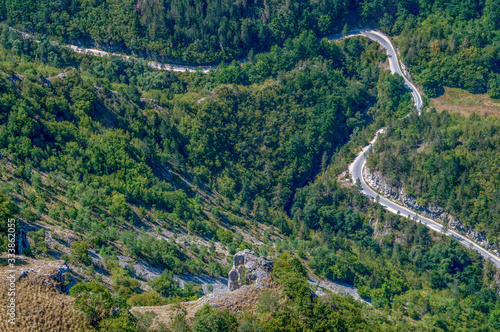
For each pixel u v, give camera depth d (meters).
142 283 140.00
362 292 182.62
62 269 88.56
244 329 87.62
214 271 163.50
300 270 107.50
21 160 179.75
